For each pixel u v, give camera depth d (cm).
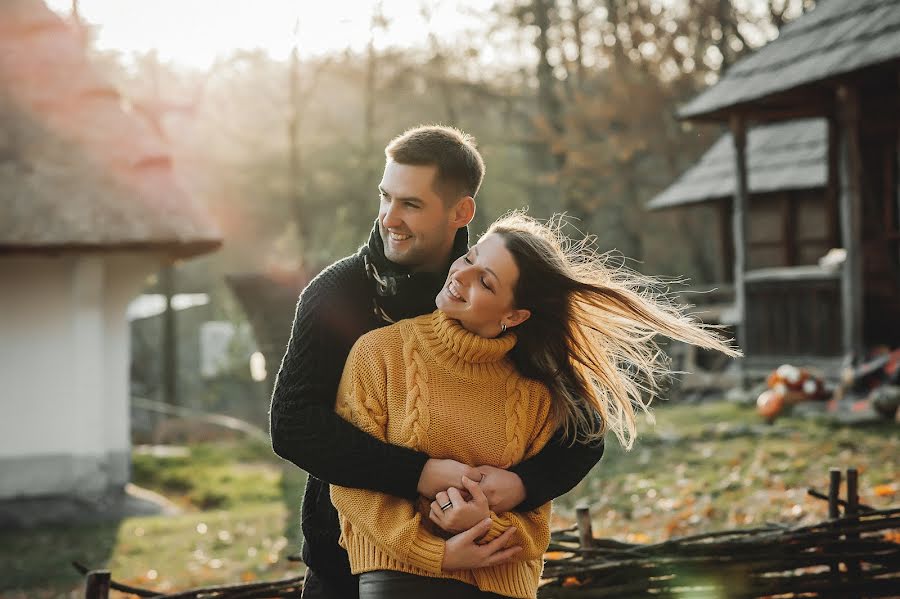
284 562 812
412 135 278
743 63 1534
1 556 924
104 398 1291
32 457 1223
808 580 400
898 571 407
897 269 1461
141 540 965
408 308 286
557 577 385
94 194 1234
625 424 311
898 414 1082
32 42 1419
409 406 267
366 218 2947
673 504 802
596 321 291
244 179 3303
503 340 274
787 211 1912
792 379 1217
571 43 3159
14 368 1226
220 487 1290
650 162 3419
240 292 1786
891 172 1480
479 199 2998
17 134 1283
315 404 271
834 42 1327
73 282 1242
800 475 831
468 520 260
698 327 298
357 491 267
